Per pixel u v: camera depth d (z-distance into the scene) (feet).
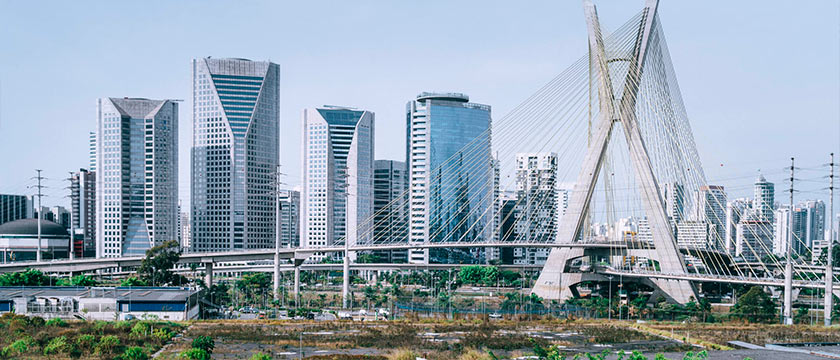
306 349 411.95
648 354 405.39
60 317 543.39
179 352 387.34
